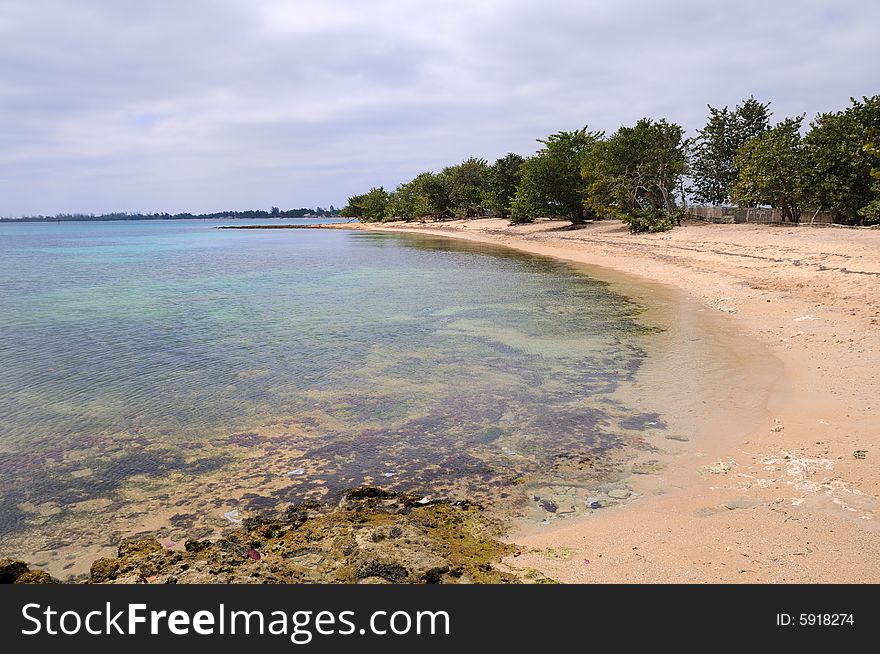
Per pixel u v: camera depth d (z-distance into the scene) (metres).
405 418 8.27
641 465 6.52
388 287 22.83
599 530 5.07
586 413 8.24
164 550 4.84
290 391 9.63
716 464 6.37
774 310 14.52
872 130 30.41
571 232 47.84
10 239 90.62
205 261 39.41
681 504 5.51
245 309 18.12
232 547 4.80
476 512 5.54
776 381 9.16
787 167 34.50
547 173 49.69
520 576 4.29
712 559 4.46
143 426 8.20
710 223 41.22
